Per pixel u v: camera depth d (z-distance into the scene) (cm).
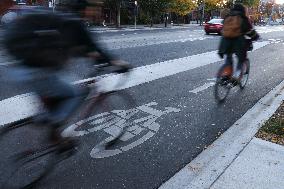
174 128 577
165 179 412
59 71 358
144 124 585
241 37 724
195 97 775
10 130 379
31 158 366
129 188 390
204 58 1384
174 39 2206
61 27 337
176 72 1045
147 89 814
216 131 575
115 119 485
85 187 386
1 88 717
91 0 360
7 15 341
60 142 381
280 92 851
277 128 552
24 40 325
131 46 1616
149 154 475
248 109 704
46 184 386
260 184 394
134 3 3959
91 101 448
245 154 464
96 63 394
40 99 365
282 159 456
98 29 2927
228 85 752
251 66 1278
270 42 2367
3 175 377
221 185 389
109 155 462
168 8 4509
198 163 445
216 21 3081
